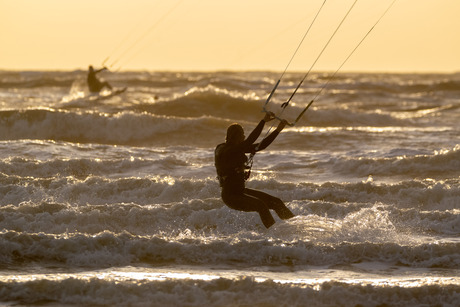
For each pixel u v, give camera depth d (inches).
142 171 2081.7
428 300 960.9
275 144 2933.1
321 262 1139.9
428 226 1395.2
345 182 1924.2
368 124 4306.1
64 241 1145.4
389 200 1705.2
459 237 1320.1
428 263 1139.3
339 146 2893.7
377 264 1136.2
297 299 951.6
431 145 2910.9
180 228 1382.9
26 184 1705.2
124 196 1688.0
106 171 2071.9
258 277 1043.9
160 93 7268.7
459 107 5693.9
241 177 1227.2
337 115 4387.3
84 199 1662.2
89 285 963.3
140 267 1092.5
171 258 1144.8
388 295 964.0
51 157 2304.4
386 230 1311.5
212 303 939.3
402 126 4244.6
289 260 1142.3
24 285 960.3
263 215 1236.5
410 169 2185.0
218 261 1138.0
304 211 1481.3
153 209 1429.6
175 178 1980.8
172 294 952.3
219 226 1390.3
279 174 2114.9
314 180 2048.5
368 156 2518.5
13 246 1131.9
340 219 1397.6
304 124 4271.7
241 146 1198.9
